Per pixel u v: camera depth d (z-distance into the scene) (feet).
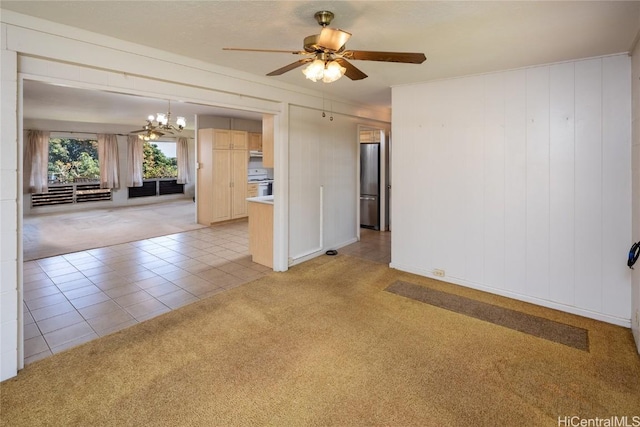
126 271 14.16
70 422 5.98
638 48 8.27
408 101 13.30
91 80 8.42
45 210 27.96
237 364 7.70
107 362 7.76
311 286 12.48
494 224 11.61
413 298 11.38
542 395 6.68
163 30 8.16
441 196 12.75
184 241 19.47
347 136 17.89
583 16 7.18
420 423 5.98
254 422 6.02
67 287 12.37
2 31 6.92
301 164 14.88
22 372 7.38
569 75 9.98
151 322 9.70
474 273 12.19
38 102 19.93
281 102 13.35
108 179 30.96
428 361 7.82
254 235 15.46
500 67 10.77
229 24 7.80
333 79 6.81
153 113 23.86
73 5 6.87
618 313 9.64
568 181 10.18
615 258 9.61
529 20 7.39
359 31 8.06
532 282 11.00
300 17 7.41
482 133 11.64
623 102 9.27
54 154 28.53
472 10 6.98
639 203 8.29
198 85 10.47
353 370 7.50
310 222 15.70
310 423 5.99
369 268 14.48
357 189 19.04
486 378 7.22
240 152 25.55
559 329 9.32
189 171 37.52
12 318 7.20
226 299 11.31
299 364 7.71
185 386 6.95
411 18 7.38
